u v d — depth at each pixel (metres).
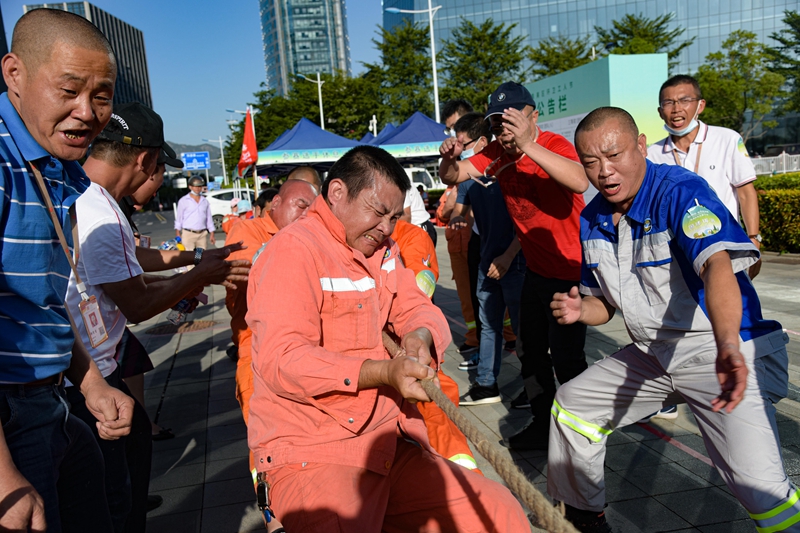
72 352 2.20
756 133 51.69
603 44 37.22
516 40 31.70
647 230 2.48
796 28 35.91
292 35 124.56
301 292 2.02
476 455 4.07
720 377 2.05
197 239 12.78
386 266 2.42
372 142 16.16
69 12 1.85
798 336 5.91
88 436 2.21
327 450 2.06
